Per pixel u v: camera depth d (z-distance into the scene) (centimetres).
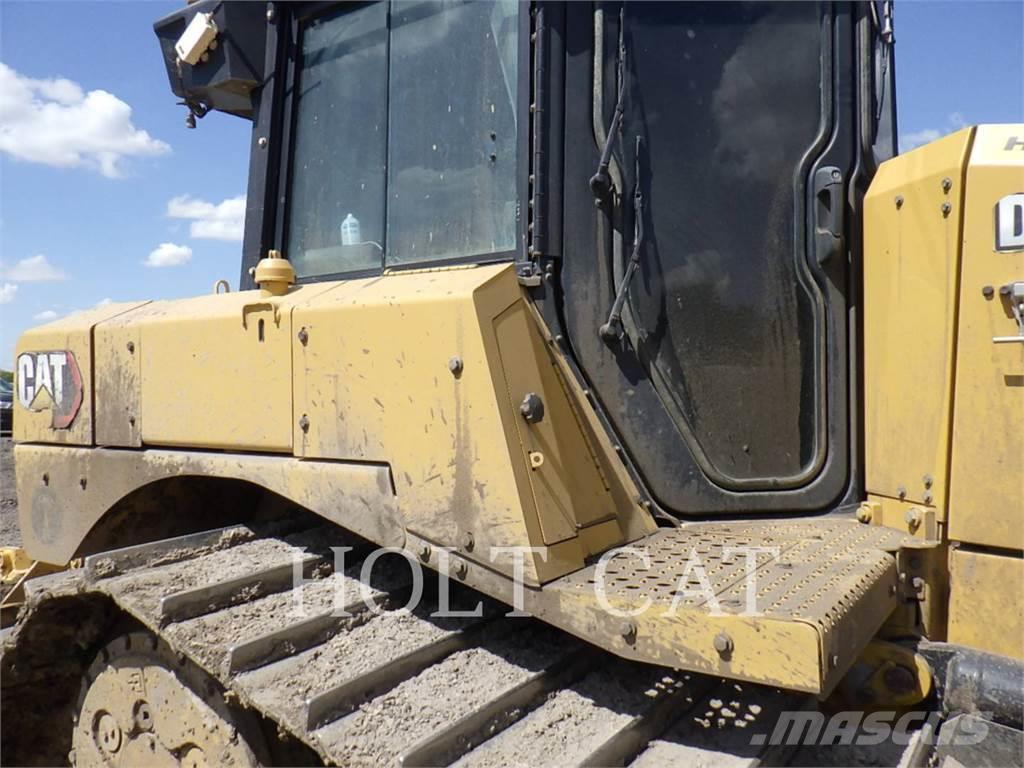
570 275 220
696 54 233
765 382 230
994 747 181
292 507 265
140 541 271
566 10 224
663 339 225
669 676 197
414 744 165
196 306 253
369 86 262
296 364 213
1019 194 199
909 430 216
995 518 199
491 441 178
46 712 271
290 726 173
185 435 241
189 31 285
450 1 242
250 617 200
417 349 189
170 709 223
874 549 200
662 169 229
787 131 235
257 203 287
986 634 200
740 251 231
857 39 240
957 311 206
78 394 279
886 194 224
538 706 187
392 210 252
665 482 223
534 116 219
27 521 297
